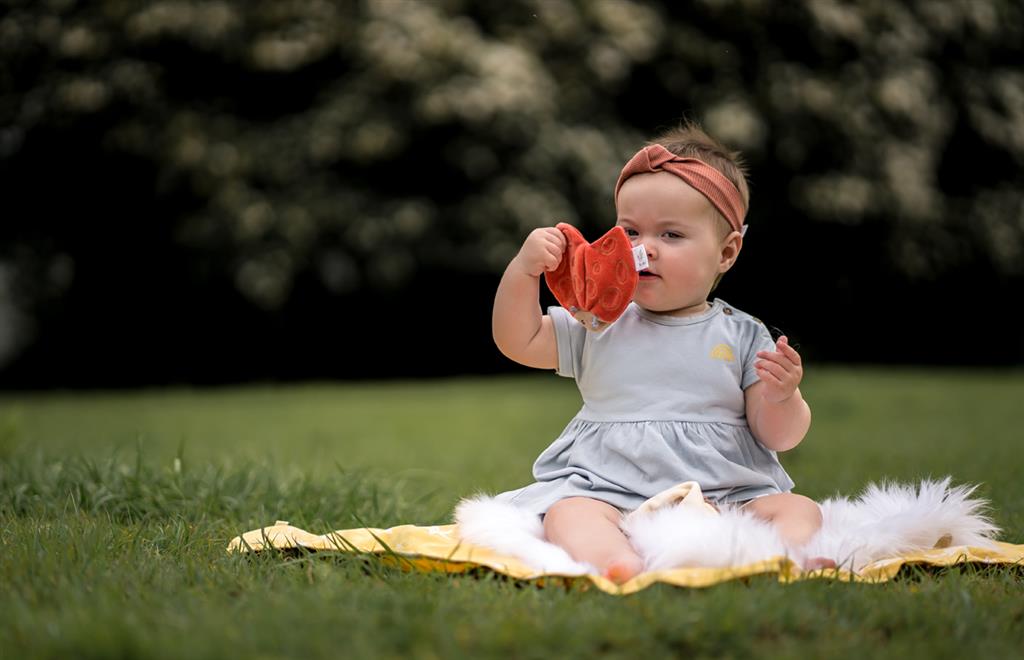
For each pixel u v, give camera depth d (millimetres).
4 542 3480
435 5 16672
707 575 2885
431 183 17172
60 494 4699
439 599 2695
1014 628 2650
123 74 16625
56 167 18203
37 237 19234
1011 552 3480
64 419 11055
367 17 16406
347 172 16828
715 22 17750
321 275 17062
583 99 17062
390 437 9422
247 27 16594
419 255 17062
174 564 3279
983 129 19156
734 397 3686
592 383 3764
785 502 3439
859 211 18234
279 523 3734
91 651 2281
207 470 5035
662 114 18156
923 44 18281
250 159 16359
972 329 22219
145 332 19703
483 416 11312
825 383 15250
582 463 3639
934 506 3426
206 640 2344
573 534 3248
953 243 19781
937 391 13758
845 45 18016
